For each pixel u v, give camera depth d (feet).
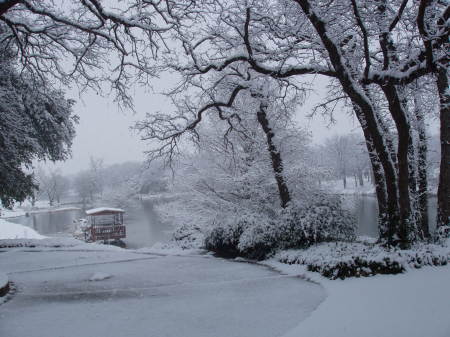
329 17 34.19
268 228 40.40
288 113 53.78
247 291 25.38
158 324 18.99
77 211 249.96
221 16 36.58
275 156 49.70
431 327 16.06
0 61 53.21
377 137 32.48
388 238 32.83
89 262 40.42
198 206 62.69
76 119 70.64
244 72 54.19
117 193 196.13
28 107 60.44
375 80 31.45
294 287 25.95
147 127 47.60
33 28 40.40
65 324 19.29
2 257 45.06
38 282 30.09
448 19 28.40
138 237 112.16
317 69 34.68
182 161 63.16
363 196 166.20
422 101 46.91
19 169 62.08
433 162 53.16
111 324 19.15
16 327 18.98
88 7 35.09
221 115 46.34
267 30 37.76
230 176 58.90
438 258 27.12
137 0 35.88
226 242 44.78
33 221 188.34
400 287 22.41
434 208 96.32
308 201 41.81
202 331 17.87
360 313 18.81
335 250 33.12
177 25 38.50
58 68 47.60
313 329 17.25
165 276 31.50
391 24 31.22
